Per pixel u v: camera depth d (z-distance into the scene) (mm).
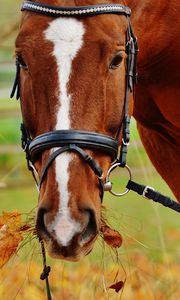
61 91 4672
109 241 5195
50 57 4691
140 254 8945
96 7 4797
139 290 7801
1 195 12273
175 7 5684
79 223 4543
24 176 13039
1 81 15891
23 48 4750
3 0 12352
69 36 4719
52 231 4527
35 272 7875
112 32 4793
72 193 4570
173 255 9219
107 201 11594
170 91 5934
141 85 5949
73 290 7629
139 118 6223
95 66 4719
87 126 4691
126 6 5047
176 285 7910
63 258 4531
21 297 7633
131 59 5027
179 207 5426
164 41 5703
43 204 4570
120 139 4969
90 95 4703
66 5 4789
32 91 4758
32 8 4836
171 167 6449
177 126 6098
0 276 7594
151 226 10812
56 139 4652
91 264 7516
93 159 4742
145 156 12180
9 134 14867
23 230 5273
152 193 5402
